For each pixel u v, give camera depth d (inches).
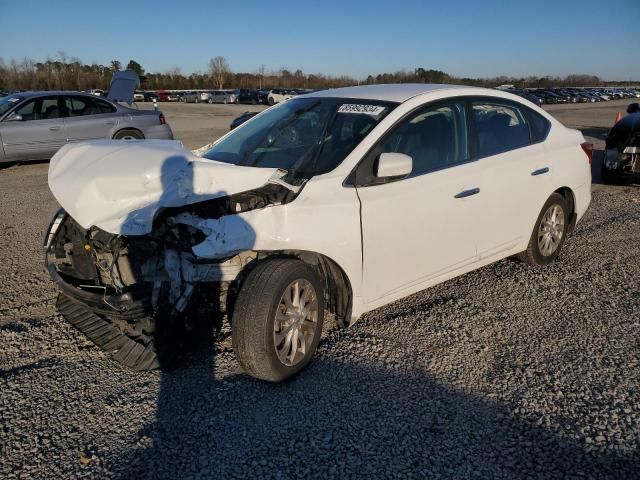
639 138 316.8
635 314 155.4
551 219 187.6
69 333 146.6
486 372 126.7
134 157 127.6
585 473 94.8
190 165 120.0
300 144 144.9
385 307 161.6
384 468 96.0
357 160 132.0
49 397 117.0
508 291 172.4
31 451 100.3
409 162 129.2
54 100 421.7
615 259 201.5
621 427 106.7
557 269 191.3
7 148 402.3
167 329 118.2
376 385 121.0
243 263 122.5
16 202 307.6
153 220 112.0
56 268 136.7
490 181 159.0
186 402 115.0
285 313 120.1
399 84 169.2
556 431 105.8
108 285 125.2
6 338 143.2
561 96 1990.7
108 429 106.6
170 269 114.7
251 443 102.3
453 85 167.3
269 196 120.6
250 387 120.3
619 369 127.0
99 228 115.0
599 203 292.8
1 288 178.2
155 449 100.7
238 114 1208.2
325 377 124.3
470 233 156.3
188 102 2217.0
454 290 173.6
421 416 110.2
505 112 172.9
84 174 125.3
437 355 133.7
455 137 154.3
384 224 133.1
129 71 526.9
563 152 186.2
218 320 134.0
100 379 124.3
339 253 125.6
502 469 95.9
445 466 96.5
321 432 105.3
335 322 150.6
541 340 141.4
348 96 158.4
